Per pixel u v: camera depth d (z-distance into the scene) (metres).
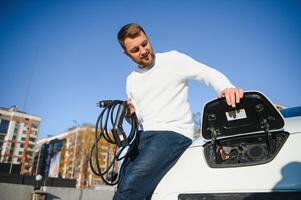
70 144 75.25
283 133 1.23
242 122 1.32
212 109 1.39
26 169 100.94
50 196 19.92
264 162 1.19
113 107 1.90
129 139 1.74
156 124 1.72
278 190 1.10
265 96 1.23
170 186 1.41
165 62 1.79
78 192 21.42
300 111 1.53
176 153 1.58
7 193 18.22
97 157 1.77
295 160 1.12
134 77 1.91
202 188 1.28
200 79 1.70
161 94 1.78
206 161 1.36
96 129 1.82
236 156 1.29
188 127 1.75
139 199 1.49
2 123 107.88
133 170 1.52
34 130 113.25
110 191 23.22
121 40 1.79
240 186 1.18
